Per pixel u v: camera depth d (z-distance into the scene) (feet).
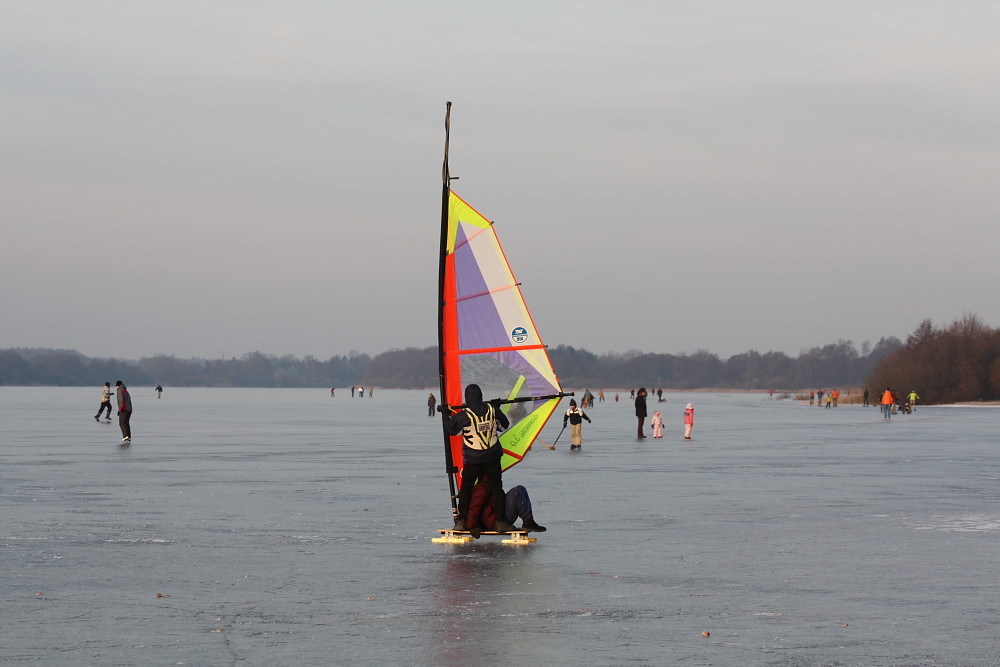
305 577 97.19
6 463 231.09
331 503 156.66
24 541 118.42
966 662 68.44
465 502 120.26
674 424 509.35
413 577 97.35
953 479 200.54
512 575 98.48
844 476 207.31
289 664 67.56
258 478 197.26
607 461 249.96
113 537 121.70
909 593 90.43
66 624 78.28
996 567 103.09
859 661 68.59
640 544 117.80
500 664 67.77
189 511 146.51
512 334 128.57
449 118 129.18
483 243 129.18
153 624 78.33
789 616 81.46
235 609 83.51
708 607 84.64
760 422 542.57
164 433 378.94
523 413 128.06
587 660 68.69
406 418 569.23
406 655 69.77
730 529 130.11
